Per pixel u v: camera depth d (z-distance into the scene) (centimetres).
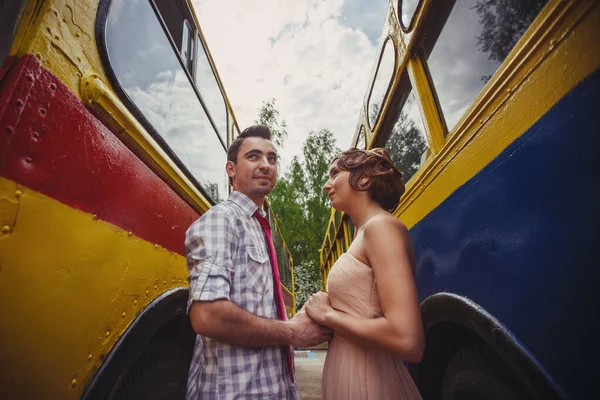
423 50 187
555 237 87
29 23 79
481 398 133
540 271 93
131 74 135
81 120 92
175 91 185
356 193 131
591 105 77
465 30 143
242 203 139
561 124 86
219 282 104
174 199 163
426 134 179
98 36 106
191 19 242
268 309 122
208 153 242
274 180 147
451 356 171
